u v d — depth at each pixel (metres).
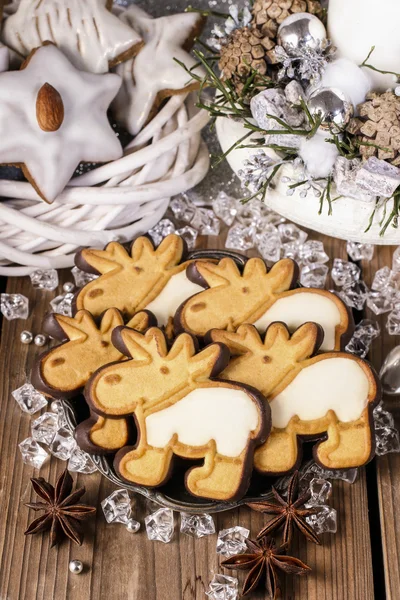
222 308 0.55
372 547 0.57
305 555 0.54
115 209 0.59
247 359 0.53
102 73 0.59
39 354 0.56
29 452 0.55
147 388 0.52
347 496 0.55
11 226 0.58
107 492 0.55
